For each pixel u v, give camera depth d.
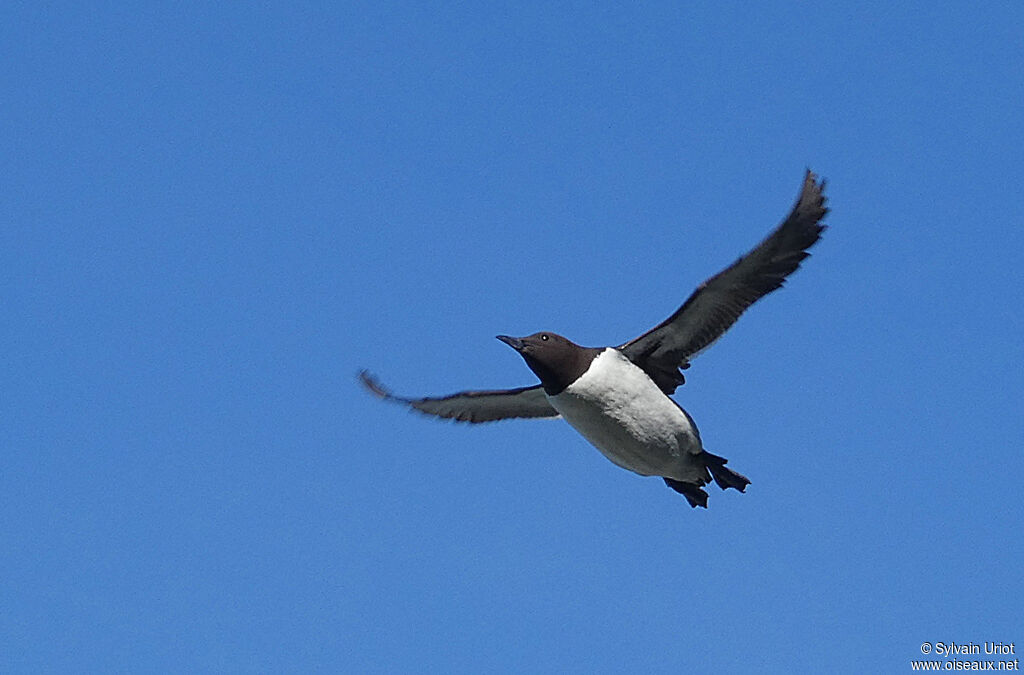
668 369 17.12
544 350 16.59
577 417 16.84
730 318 16.66
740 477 16.97
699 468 17.23
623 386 16.48
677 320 16.61
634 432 16.66
